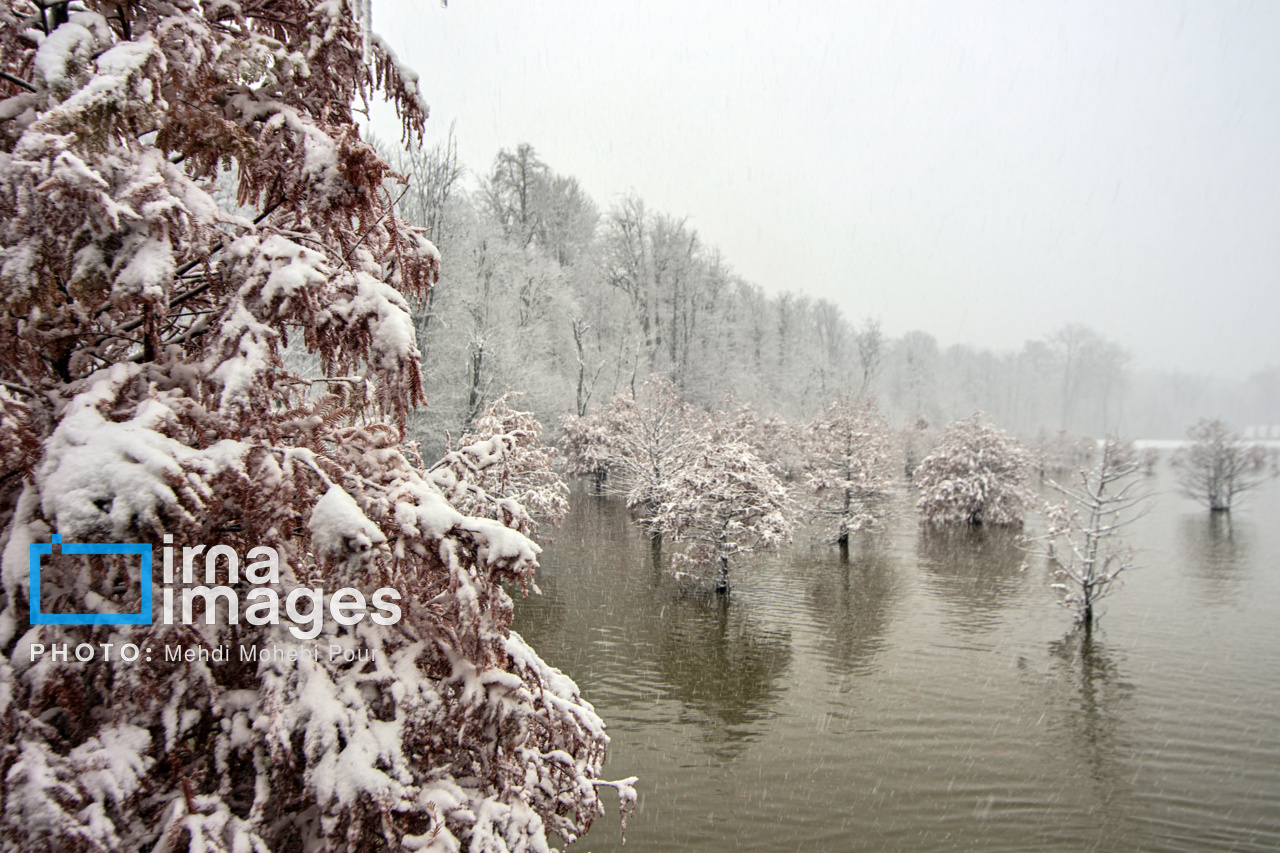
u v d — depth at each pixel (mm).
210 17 4078
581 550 24812
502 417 9773
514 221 47438
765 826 9758
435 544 3885
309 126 3912
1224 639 17219
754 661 15461
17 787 2791
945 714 13211
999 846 9469
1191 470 40812
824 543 28094
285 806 3533
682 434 30219
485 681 4043
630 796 5258
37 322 3352
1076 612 18250
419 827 3678
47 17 3801
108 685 3242
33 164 2934
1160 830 9859
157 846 3025
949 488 31891
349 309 3727
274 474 3527
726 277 57219
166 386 3646
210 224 3566
